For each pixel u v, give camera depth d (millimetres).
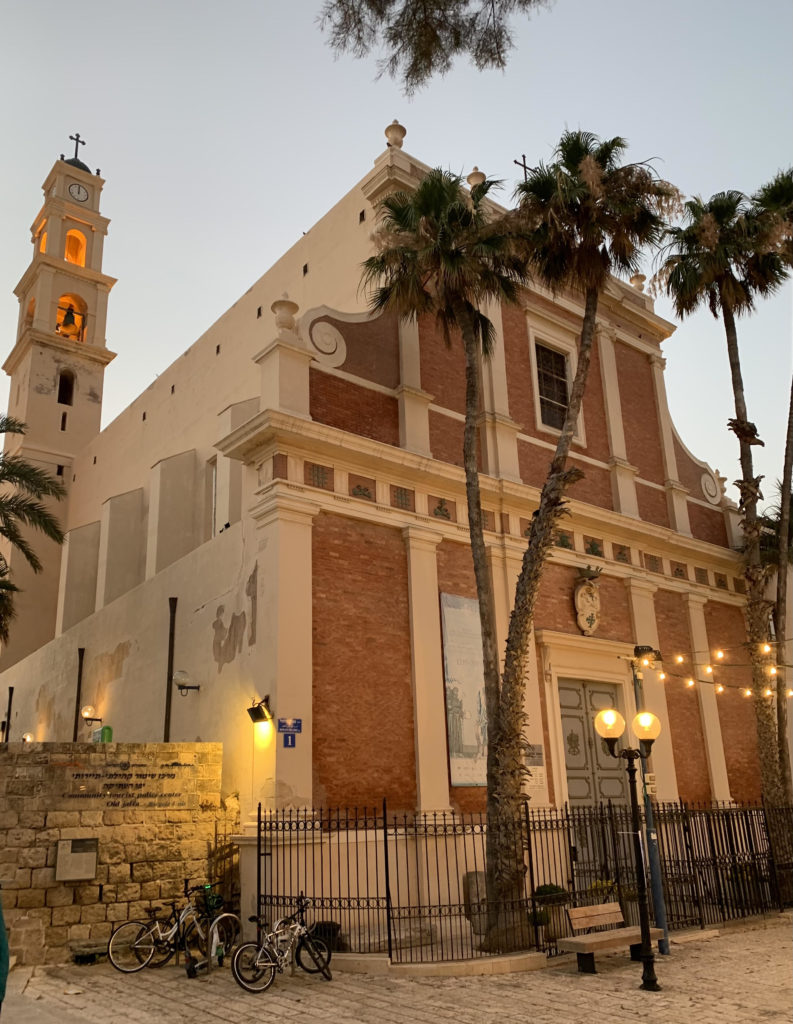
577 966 11336
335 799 14570
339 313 17781
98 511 34438
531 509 19844
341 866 14156
